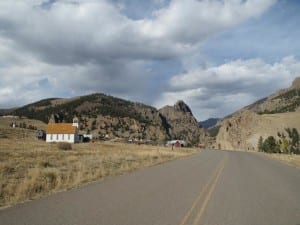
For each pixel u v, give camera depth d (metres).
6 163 24.86
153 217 9.39
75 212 9.80
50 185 14.94
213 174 22.47
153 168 26.84
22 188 13.05
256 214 10.21
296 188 16.42
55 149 55.09
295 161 41.66
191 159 42.59
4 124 182.25
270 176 22.05
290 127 177.38
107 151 56.41
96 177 18.88
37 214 9.50
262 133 184.00
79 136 121.31
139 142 154.75
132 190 14.35
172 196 13.05
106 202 11.44
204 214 10.00
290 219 9.66
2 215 9.35
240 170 26.33
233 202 12.14
